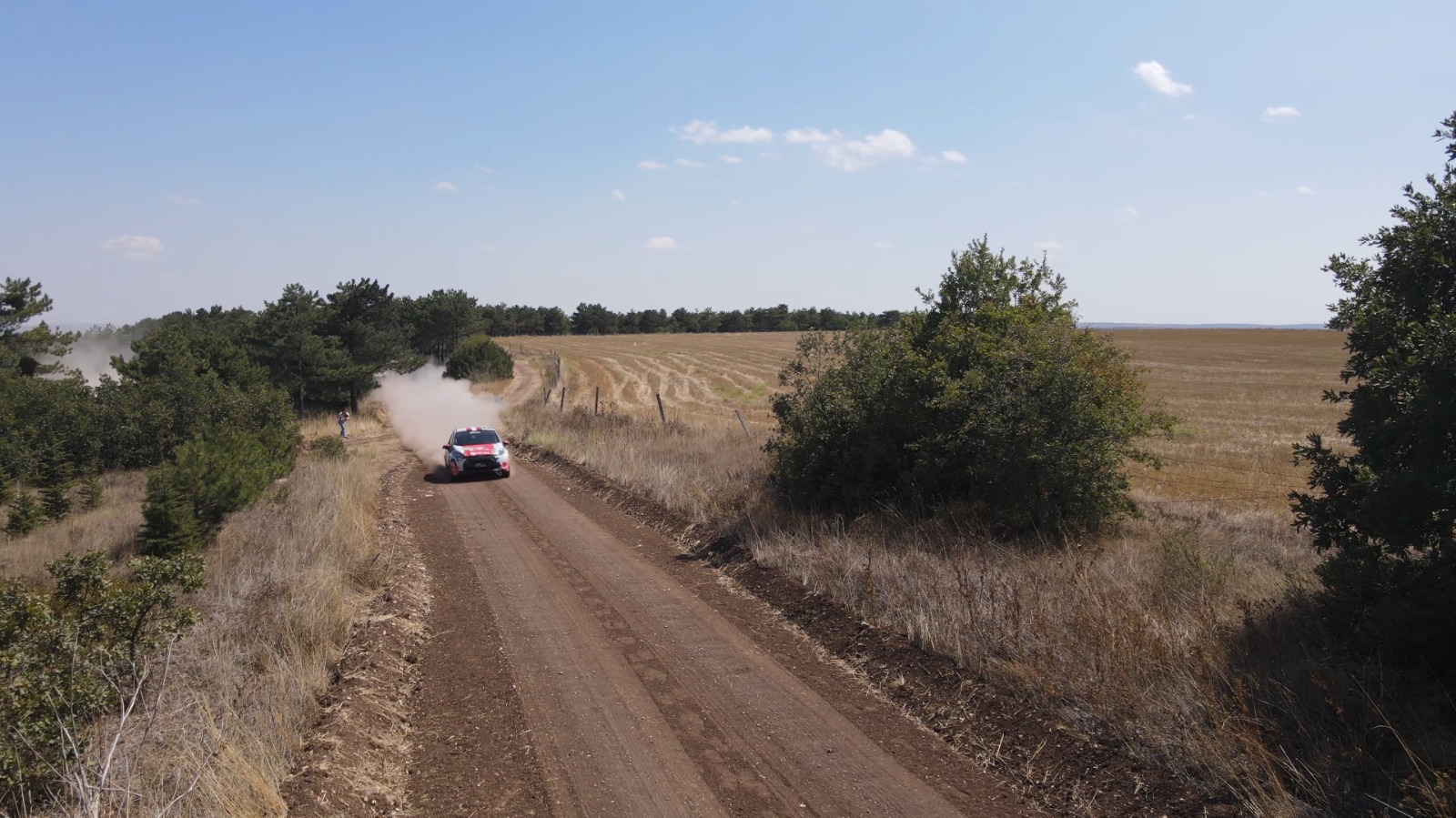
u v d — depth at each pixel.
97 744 5.54
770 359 72.19
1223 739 5.03
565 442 25.25
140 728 5.70
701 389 50.09
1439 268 6.29
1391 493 5.71
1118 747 5.32
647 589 10.14
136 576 6.79
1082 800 4.93
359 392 44.22
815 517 12.07
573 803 5.10
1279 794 4.55
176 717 5.90
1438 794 4.25
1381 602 5.79
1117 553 9.59
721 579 10.49
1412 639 5.56
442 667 7.63
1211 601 7.41
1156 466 11.47
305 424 39.22
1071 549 9.82
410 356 48.03
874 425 12.23
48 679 5.68
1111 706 5.66
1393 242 6.53
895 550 9.84
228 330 46.81
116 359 34.59
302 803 4.81
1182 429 27.62
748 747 5.81
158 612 7.00
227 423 23.77
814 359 14.03
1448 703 5.30
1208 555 9.23
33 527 21.72
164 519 13.74
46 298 41.78
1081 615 6.72
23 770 5.12
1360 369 6.81
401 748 5.98
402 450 31.17
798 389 13.67
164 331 34.97
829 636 8.00
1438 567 5.68
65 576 6.53
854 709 6.44
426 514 16.62
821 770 5.45
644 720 6.31
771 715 6.34
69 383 30.53
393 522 15.34
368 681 6.86
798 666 7.39
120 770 5.07
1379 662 5.68
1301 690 5.58
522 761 5.70
